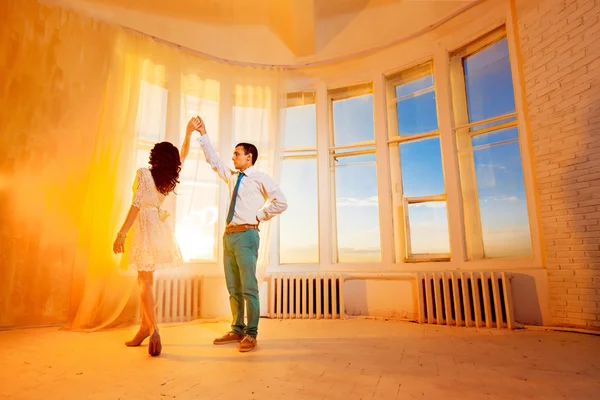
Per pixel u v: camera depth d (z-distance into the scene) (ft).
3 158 10.54
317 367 6.29
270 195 8.63
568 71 10.13
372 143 14.52
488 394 4.87
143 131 13.02
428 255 13.24
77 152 11.68
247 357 7.06
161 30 13.47
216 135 14.38
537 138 10.84
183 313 12.07
